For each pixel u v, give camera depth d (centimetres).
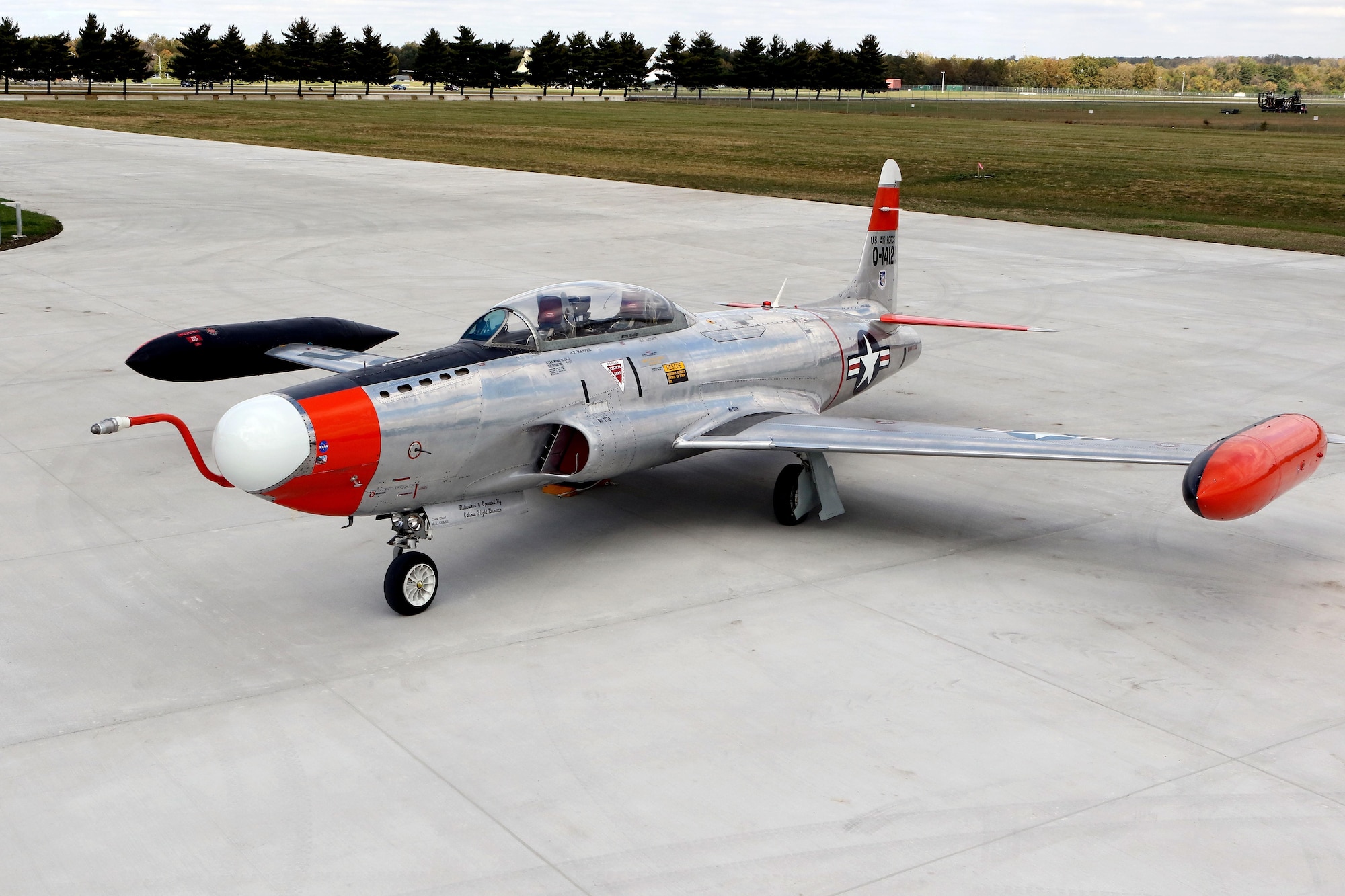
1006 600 972
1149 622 932
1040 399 1602
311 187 4200
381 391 902
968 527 1151
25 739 741
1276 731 766
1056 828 656
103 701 790
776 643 887
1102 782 702
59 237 2947
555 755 728
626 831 651
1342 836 652
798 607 955
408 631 905
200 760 720
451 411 933
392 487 919
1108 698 806
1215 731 765
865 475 1316
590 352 1052
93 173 4525
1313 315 2178
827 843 641
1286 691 820
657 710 785
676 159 5828
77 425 1424
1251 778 709
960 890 603
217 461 850
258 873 614
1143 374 1741
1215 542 1109
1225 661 865
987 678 834
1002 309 2205
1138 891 604
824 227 3328
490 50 16575
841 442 1055
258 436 835
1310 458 938
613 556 1068
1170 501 1227
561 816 665
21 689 804
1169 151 6662
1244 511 890
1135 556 1075
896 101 16650
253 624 914
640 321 1106
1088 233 3334
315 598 966
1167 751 739
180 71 15325
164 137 6619
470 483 980
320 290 2298
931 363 1816
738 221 3425
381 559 1052
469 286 2356
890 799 684
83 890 600
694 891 601
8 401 1513
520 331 1016
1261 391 1644
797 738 750
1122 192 4466
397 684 819
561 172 4981
